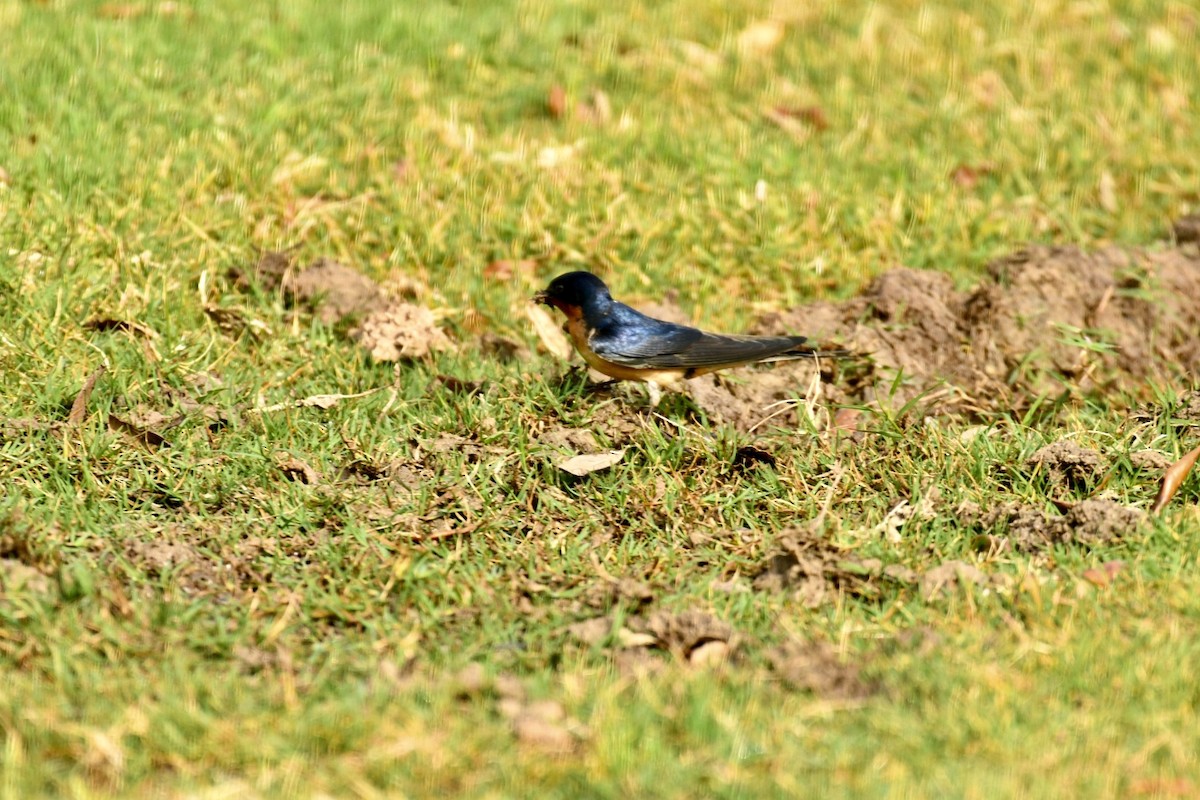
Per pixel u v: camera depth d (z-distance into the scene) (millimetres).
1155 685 8086
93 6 17422
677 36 18203
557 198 14578
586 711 7906
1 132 14367
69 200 13430
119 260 12859
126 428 10875
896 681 8219
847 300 13477
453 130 15438
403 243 13812
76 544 9555
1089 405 12328
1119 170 16109
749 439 11297
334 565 9555
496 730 7723
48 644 8375
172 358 11922
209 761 7477
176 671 8164
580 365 12516
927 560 9797
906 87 17438
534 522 10289
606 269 13961
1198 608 8836
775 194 14938
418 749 7504
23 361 11539
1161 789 7250
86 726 7625
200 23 17188
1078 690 8133
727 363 11562
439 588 9320
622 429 11438
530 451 11023
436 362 12359
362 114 15633
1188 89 17766
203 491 10414
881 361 12523
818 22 18828
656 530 10250
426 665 8492
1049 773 7402
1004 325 13039
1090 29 19000
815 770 7449
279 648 8578
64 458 10438
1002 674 8234
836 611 9023
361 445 11031
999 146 16328
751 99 17078
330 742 7598
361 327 12672
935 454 11070
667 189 14969
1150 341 13203
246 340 12523
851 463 10953
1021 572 9383
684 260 14133
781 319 13070
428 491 10492
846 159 15906
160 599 8945
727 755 7555
